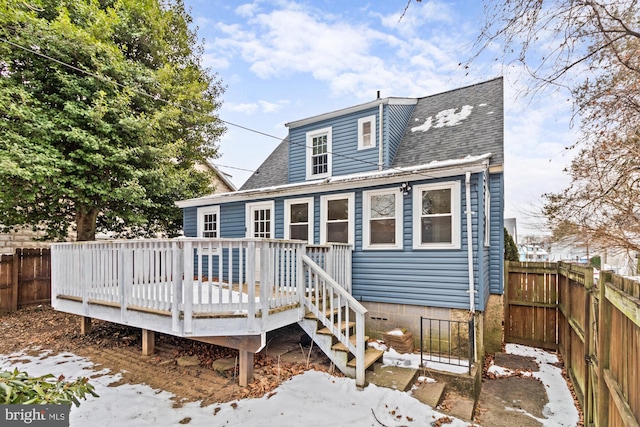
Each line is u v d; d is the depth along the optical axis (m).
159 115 9.02
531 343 7.02
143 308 4.59
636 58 3.38
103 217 10.20
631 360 2.24
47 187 7.22
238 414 3.49
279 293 4.92
